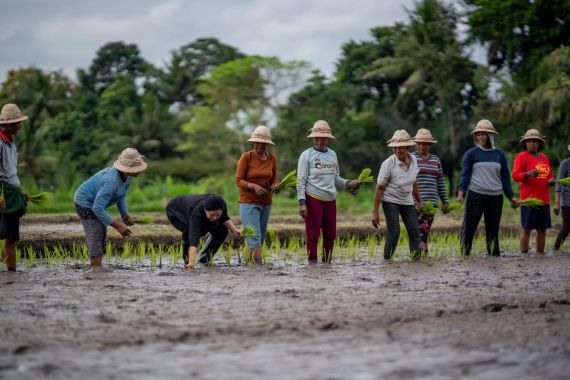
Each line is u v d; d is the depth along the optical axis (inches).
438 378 244.1
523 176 623.2
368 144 1925.4
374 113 1973.4
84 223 509.7
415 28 1962.4
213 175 2315.5
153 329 305.9
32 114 2608.3
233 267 515.2
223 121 2338.8
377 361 261.6
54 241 649.6
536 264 542.9
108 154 2492.6
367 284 430.9
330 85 2085.4
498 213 605.3
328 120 1958.7
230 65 2276.1
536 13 1718.8
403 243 712.4
